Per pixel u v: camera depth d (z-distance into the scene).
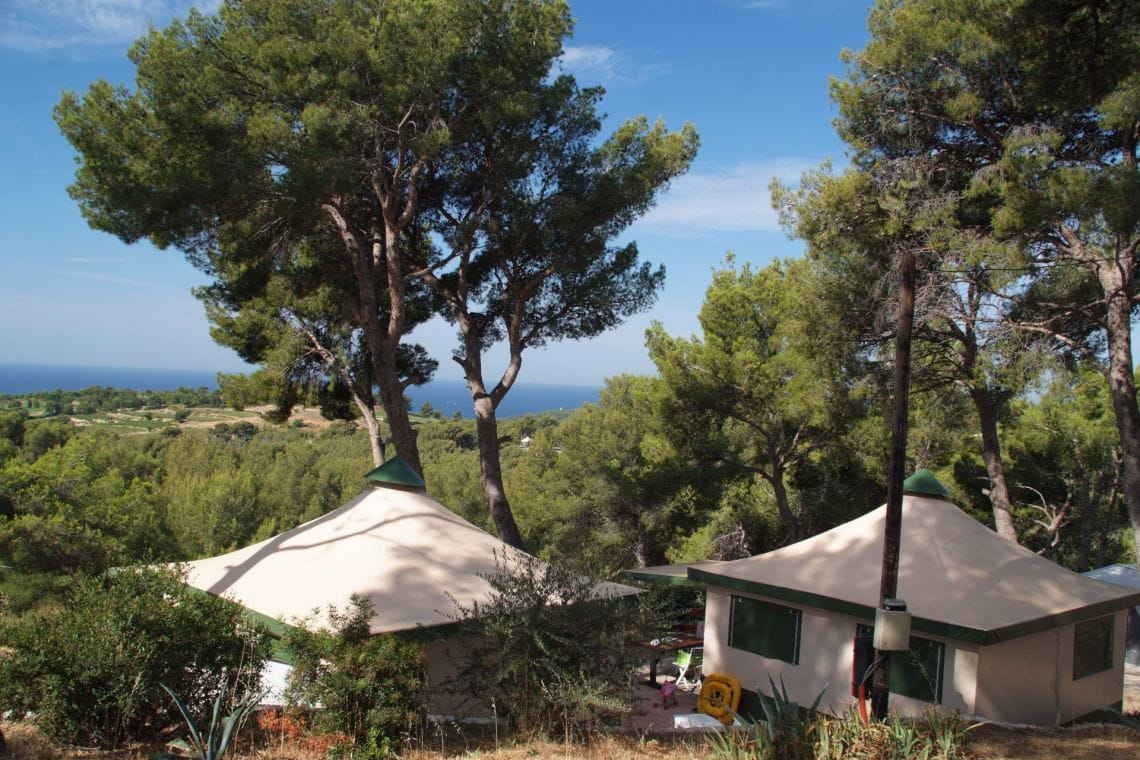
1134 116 8.96
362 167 12.68
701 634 11.53
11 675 5.25
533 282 14.81
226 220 12.23
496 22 12.38
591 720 6.48
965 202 11.80
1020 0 9.12
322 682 5.64
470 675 6.58
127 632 5.43
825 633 8.90
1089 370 13.52
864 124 12.57
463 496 39.00
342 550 8.55
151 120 11.33
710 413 17.19
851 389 14.66
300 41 11.48
